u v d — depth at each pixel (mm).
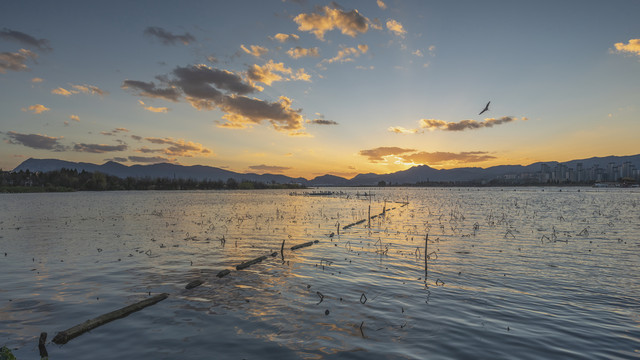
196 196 129875
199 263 18844
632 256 20766
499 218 44594
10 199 101438
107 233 30594
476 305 12250
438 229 34062
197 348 8953
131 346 9078
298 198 115812
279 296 13180
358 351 8773
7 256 20500
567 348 8992
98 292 13664
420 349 8914
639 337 9680
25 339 9516
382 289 14133
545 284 14875
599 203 78562
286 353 8680
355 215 50406
